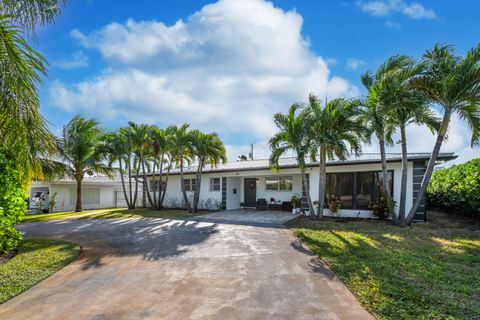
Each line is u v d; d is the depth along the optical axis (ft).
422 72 29.94
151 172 74.38
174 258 21.40
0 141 17.17
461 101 29.60
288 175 56.29
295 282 15.83
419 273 16.69
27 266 19.31
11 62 14.32
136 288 15.35
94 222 43.98
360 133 35.91
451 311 11.96
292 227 34.32
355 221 38.04
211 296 14.10
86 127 60.70
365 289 14.38
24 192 24.76
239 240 27.63
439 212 45.93
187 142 54.08
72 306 13.17
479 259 19.49
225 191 59.11
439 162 38.60
